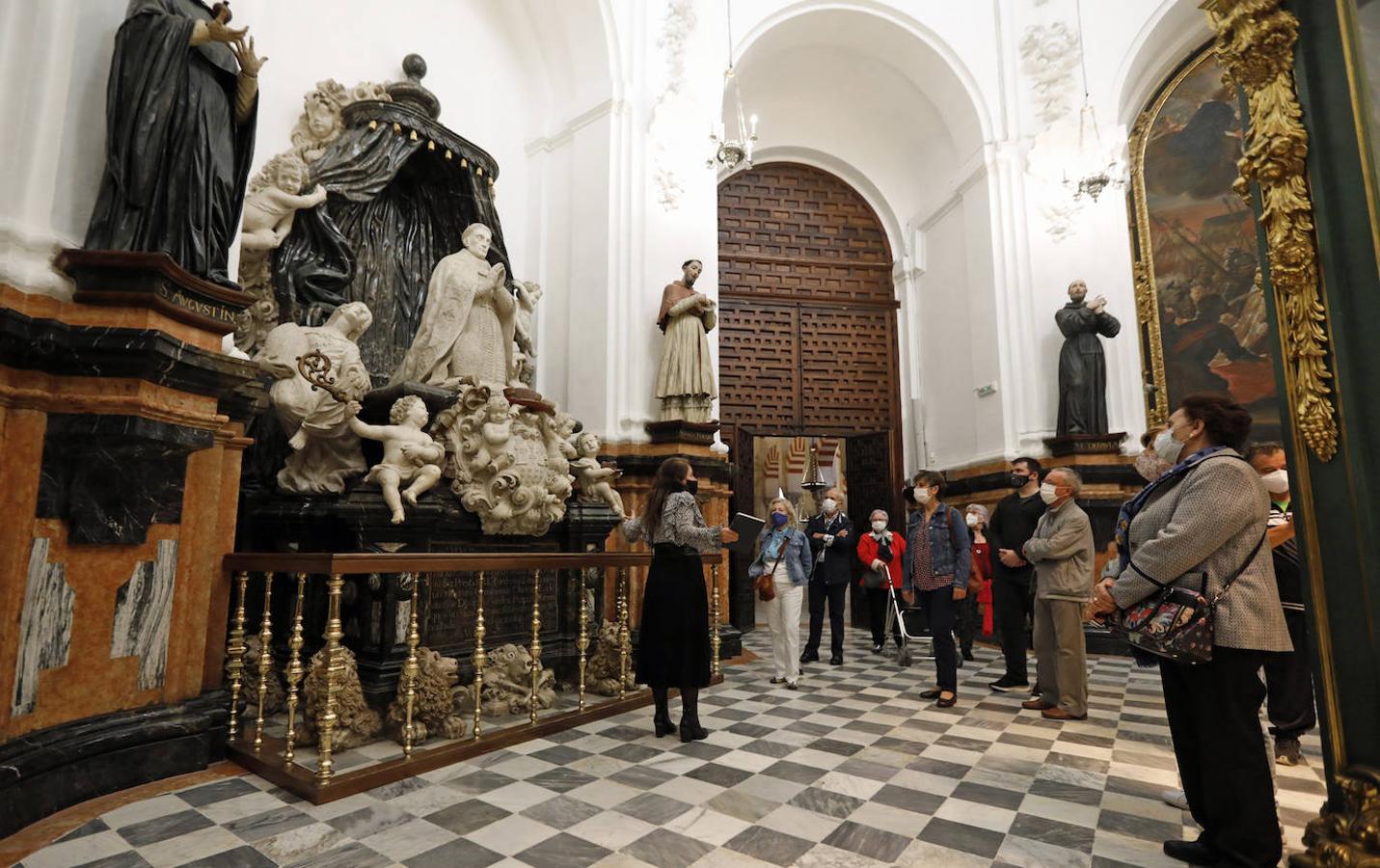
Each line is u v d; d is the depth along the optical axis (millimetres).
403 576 3859
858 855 2248
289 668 2895
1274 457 3346
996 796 2777
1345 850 1734
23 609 2459
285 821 2463
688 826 2473
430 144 5625
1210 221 7562
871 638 7781
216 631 3289
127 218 2777
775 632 5066
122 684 2799
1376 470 1817
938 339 9297
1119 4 7949
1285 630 2047
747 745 3453
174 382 2842
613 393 6602
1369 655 1808
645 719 3945
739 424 9188
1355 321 1881
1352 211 1895
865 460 9781
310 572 2914
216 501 3266
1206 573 2090
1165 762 3211
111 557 2773
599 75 7133
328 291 5156
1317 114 1969
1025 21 8383
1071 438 7074
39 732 2490
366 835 2361
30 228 2590
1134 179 8008
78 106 2811
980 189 8383
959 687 4930
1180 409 2396
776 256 9805
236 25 3598
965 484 8227
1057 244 7785
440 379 4812
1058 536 4023
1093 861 2209
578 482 5363
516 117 7418
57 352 2564
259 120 5180
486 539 4500
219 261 3164
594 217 6910
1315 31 1989
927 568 4492
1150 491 2387
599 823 2490
